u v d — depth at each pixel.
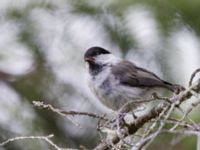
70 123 11.78
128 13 11.28
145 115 7.58
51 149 11.22
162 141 10.13
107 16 11.53
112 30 11.50
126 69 10.53
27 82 12.26
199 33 11.19
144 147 6.30
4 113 11.58
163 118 7.05
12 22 12.07
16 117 11.52
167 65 11.02
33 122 11.55
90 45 11.90
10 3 11.98
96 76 10.62
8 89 12.20
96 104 11.80
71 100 11.99
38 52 12.23
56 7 11.93
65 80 12.12
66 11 11.93
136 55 11.27
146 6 11.13
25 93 12.13
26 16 12.02
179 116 8.55
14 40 12.17
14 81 12.28
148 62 11.16
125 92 10.41
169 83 10.33
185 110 7.46
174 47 11.09
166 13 11.13
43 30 12.10
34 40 12.17
